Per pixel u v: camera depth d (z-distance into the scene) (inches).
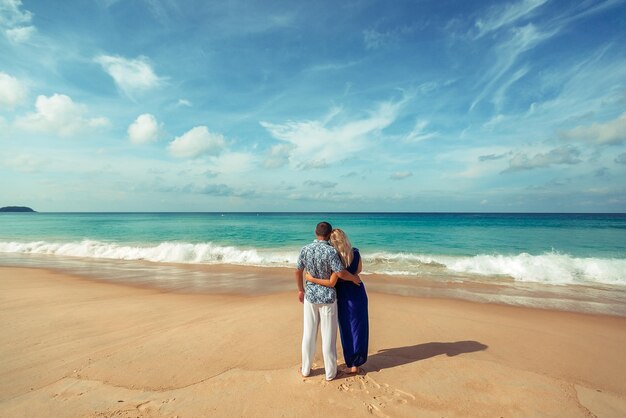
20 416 120.2
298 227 1460.4
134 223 1833.2
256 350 177.5
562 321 243.1
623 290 365.7
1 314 250.5
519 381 146.3
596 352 183.0
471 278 428.1
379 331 211.6
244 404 127.0
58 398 132.3
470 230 1230.9
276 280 406.6
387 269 496.1
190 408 124.4
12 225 1640.0
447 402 128.9
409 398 131.6
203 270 484.1
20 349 182.1
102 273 457.4
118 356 171.2
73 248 695.1
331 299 142.7
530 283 400.2
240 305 277.7
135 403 128.2
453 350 181.3
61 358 169.9
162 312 257.0
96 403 128.4
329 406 125.7
